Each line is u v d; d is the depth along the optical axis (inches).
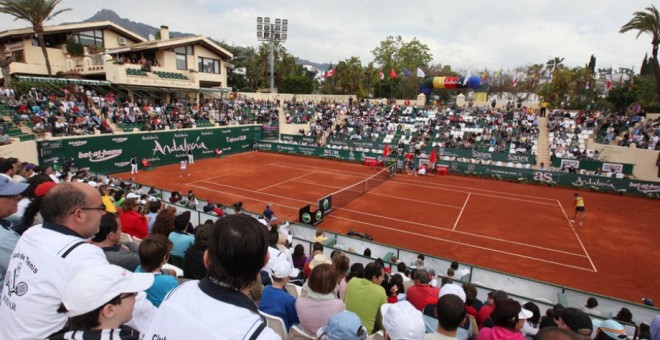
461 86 2182.6
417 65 3230.8
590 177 1146.0
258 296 228.1
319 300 180.4
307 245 524.1
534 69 2908.5
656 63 1567.4
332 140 1755.7
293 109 2100.1
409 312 142.5
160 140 1346.0
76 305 88.1
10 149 869.8
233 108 1857.8
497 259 628.7
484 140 1573.6
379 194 1042.7
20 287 107.6
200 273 211.9
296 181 1163.9
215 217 573.3
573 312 183.8
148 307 132.0
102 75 1505.9
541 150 1501.0
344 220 804.0
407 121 1884.8
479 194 1069.8
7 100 1101.7
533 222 824.9
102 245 177.6
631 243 711.7
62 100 1266.0
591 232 768.9
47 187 207.6
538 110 1990.7
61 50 1534.2
